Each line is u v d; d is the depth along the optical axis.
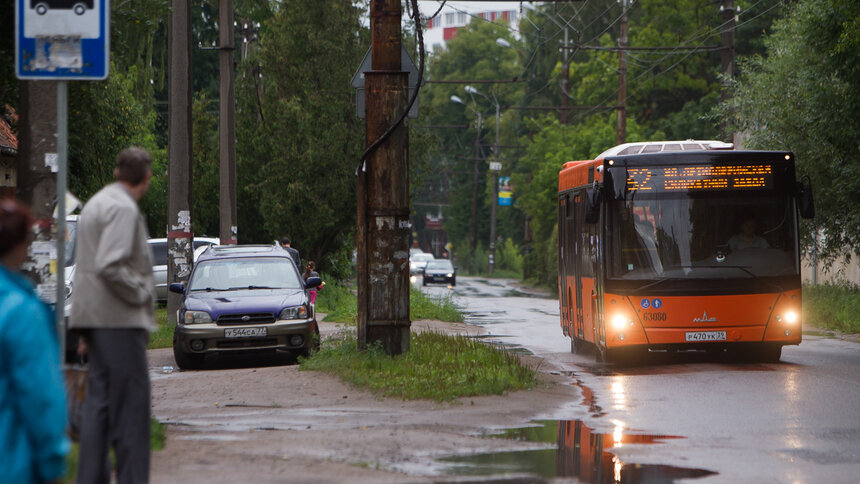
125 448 15.38
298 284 43.25
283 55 84.75
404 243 35.50
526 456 20.84
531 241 192.00
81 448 15.40
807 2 58.00
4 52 29.09
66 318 41.47
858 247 69.38
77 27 16.80
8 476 9.38
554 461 20.30
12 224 9.95
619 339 38.88
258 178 88.69
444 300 77.94
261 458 19.88
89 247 15.33
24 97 21.02
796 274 39.03
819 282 95.56
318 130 84.31
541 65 188.50
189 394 30.42
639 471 19.33
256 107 89.44
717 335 38.62
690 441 22.81
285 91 86.00
